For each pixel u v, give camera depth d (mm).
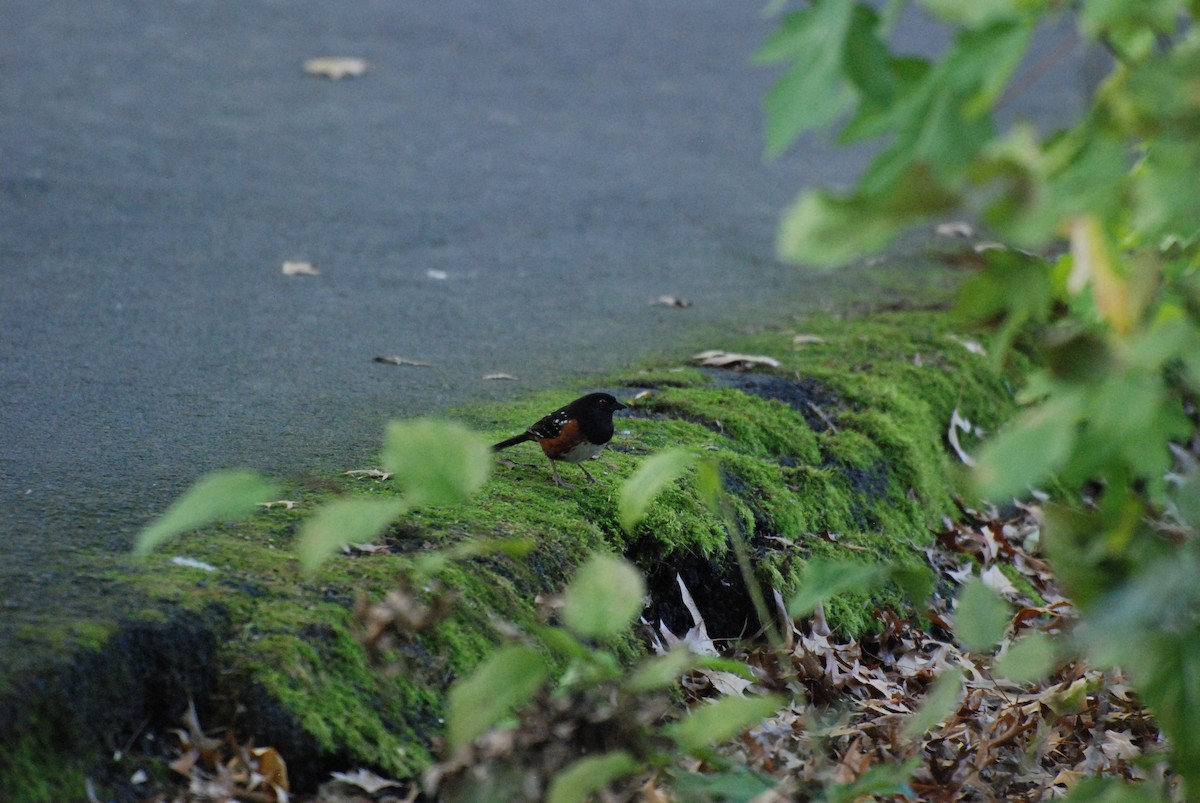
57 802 6125
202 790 6535
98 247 17078
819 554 10836
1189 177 4031
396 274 17141
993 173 3779
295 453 10430
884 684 9852
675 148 24469
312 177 21078
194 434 10820
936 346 14992
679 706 8703
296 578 7719
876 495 12273
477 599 8062
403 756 7098
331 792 6762
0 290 15086
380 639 6055
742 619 10172
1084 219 4152
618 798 6484
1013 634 10953
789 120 3961
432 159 22594
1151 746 8672
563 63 29250
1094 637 4516
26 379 12141
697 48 31141
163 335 13961
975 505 13234
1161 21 4203
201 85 25359
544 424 9867
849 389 13438
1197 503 4625
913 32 32000
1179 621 4973
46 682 6273
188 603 7145
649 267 18297
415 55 28750
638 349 14578
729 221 20719
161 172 20531
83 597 7094
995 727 8875
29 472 9562
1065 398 4219
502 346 14469
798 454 12094
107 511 8719
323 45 28703
